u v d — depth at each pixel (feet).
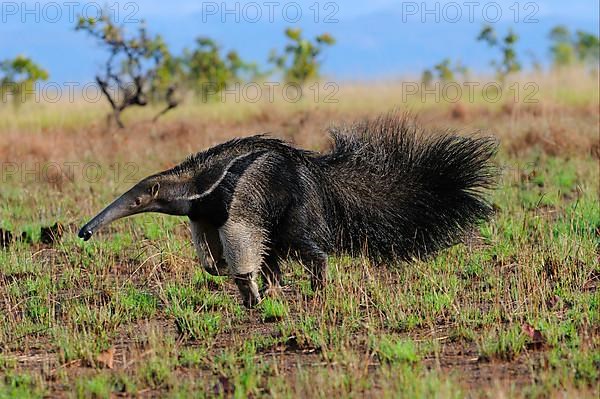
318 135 164.55
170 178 73.36
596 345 61.52
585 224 96.17
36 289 84.02
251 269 74.13
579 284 77.77
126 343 68.95
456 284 79.20
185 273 87.10
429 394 52.47
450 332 67.41
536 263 82.28
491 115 205.16
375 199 78.84
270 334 69.77
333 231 78.33
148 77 199.31
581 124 167.94
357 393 54.90
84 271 89.40
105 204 121.49
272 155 75.05
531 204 111.86
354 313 71.92
